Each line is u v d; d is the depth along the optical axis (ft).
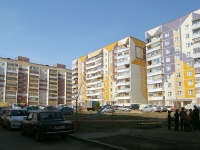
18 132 48.34
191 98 190.39
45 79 360.28
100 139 36.09
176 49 207.31
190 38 196.85
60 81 385.50
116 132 44.21
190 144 30.83
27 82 335.26
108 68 282.97
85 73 327.67
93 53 314.55
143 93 256.93
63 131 36.06
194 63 189.67
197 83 184.14
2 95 306.76
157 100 219.20
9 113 55.16
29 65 342.03
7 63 316.60
